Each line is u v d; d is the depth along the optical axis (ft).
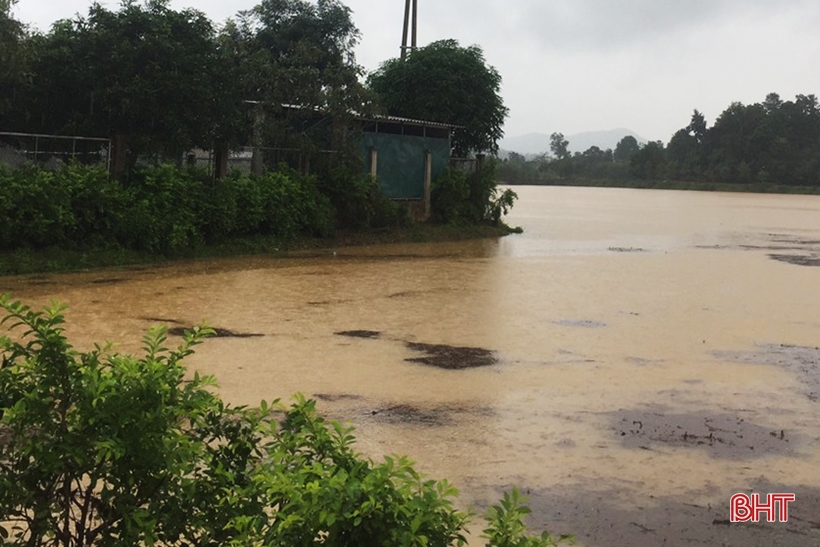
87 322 37.58
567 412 26.48
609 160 456.45
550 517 18.40
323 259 65.92
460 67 99.25
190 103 63.21
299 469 9.80
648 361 33.78
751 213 158.10
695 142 341.82
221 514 10.70
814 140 303.68
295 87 73.77
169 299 44.65
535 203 183.01
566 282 56.49
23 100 61.36
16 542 10.03
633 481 20.72
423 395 27.91
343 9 93.97
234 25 88.48
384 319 41.09
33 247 54.80
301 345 34.65
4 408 9.82
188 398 10.59
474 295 49.60
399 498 9.01
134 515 9.95
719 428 25.26
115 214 58.03
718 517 18.70
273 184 71.15
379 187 81.82
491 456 22.18
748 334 39.83
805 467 22.09
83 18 62.59
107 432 9.98
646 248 83.56
